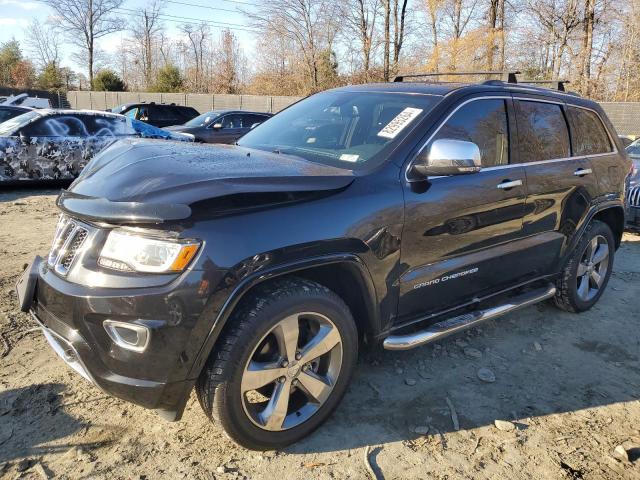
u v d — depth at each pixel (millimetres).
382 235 2789
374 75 33125
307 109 3895
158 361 2238
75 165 9977
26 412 2875
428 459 2693
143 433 2768
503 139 3598
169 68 46250
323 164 3035
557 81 4551
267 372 2506
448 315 3455
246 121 14711
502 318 4504
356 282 2805
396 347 3010
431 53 32938
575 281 4438
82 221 2439
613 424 3070
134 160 2762
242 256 2309
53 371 3262
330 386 2764
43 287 2488
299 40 34969
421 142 3062
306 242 2488
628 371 3711
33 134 9555
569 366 3740
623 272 5887
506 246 3629
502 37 29844
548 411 3174
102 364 2295
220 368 2355
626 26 27109
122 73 58531
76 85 55344
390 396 3232
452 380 3463
